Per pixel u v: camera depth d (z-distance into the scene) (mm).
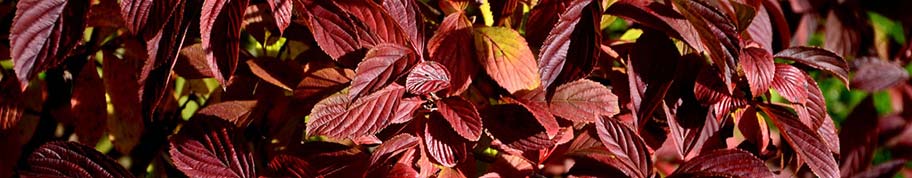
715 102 766
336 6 687
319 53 819
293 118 823
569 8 687
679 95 778
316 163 777
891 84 1099
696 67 777
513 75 731
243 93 828
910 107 1132
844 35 1042
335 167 767
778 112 804
